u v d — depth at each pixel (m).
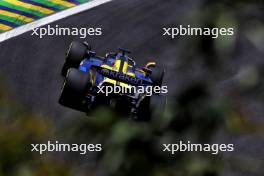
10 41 44.69
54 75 39.84
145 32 49.38
